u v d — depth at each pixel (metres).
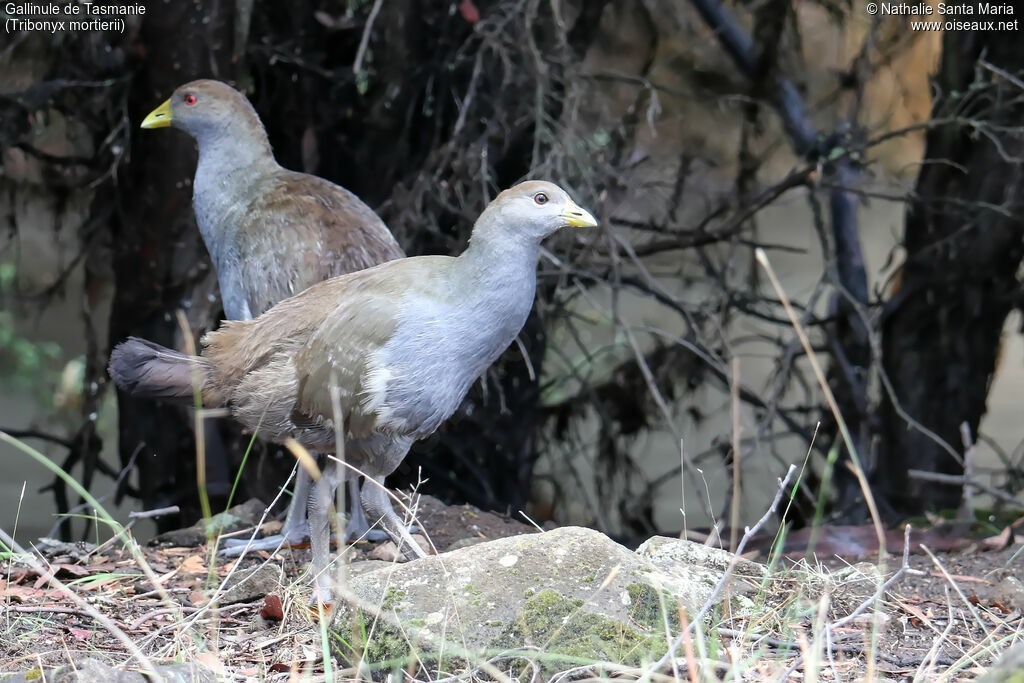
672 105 15.38
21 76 12.87
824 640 6.15
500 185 12.62
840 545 9.36
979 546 8.96
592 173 11.57
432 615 5.78
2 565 7.76
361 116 12.62
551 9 11.88
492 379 12.35
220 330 7.55
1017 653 4.77
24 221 17.23
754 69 13.98
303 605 6.86
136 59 12.00
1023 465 13.59
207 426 12.11
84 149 13.66
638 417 13.88
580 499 15.52
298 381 7.25
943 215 12.98
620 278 12.63
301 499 8.75
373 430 7.30
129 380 7.46
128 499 15.61
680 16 15.04
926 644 6.55
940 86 12.97
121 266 12.12
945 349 13.16
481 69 11.91
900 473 13.36
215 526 9.32
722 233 12.75
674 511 16.36
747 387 13.82
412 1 12.25
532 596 5.84
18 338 15.43
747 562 7.39
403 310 7.20
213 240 9.43
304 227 8.94
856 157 13.60
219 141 9.39
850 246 13.81
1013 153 12.46
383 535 9.02
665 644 5.68
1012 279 12.91
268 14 12.45
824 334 13.56
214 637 6.09
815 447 13.56
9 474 18.28
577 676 5.55
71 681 5.38
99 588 7.49
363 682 5.57
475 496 13.01
